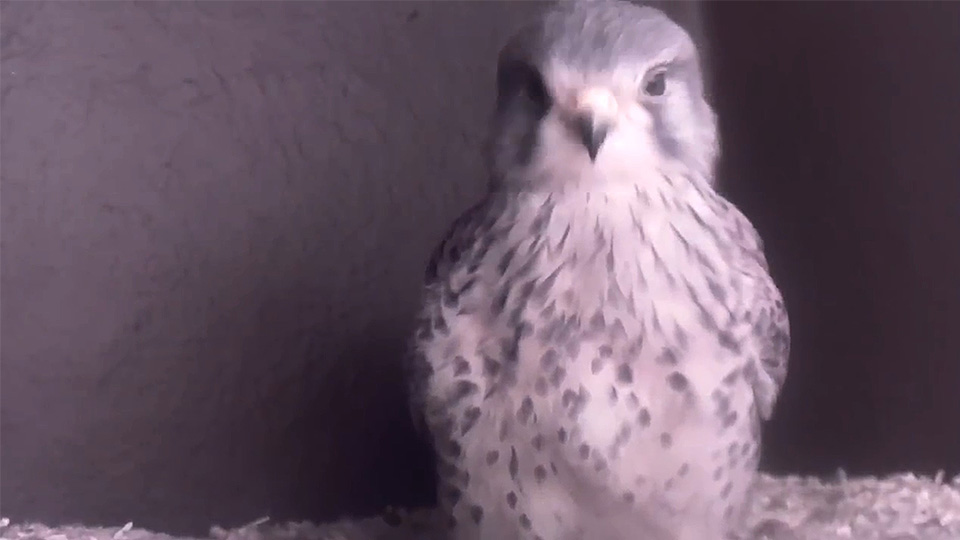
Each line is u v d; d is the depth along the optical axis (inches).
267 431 23.5
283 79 23.7
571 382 18.3
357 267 23.8
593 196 18.6
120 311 23.1
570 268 18.5
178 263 23.3
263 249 23.5
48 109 22.9
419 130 24.2
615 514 18.7
